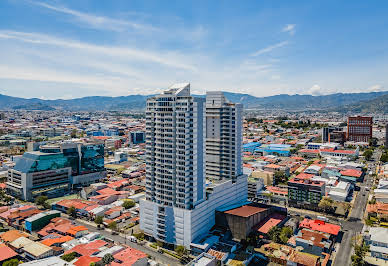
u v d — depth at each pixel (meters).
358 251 185.88
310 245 197.38
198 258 169.62
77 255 187.38
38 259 180.25
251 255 194.75
